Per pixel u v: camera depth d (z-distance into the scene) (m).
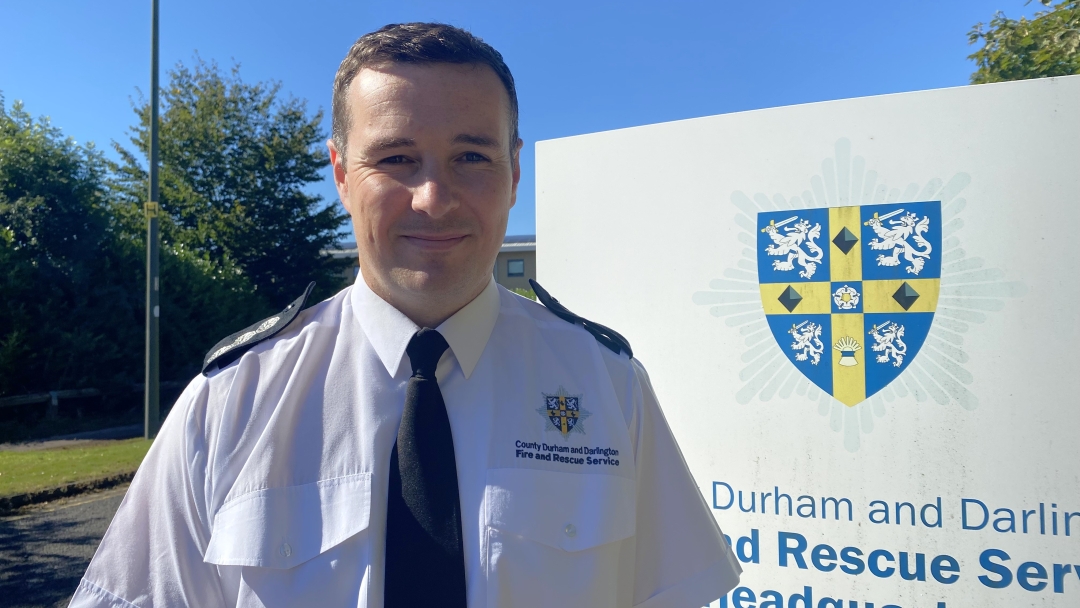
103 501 6.25
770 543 2.27
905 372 2.15
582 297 2.56
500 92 1.26
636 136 2.50
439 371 1.27
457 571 1.12
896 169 2.18
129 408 11.89
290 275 20.30
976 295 2.10
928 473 2.12
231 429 1.20
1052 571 2.02
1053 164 2.04
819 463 2.23
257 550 1.12
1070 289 2.02
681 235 2.42
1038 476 2.03
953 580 2.10
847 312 2.21
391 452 1.20
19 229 10.52
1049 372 2.03
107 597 1.19
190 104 20.22
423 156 1.19
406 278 1.21
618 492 1.26
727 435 2.34
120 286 11.41
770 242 2.31
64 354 10.62
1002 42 7.06
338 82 1.30
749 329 2.33
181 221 19.50
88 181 11.59
